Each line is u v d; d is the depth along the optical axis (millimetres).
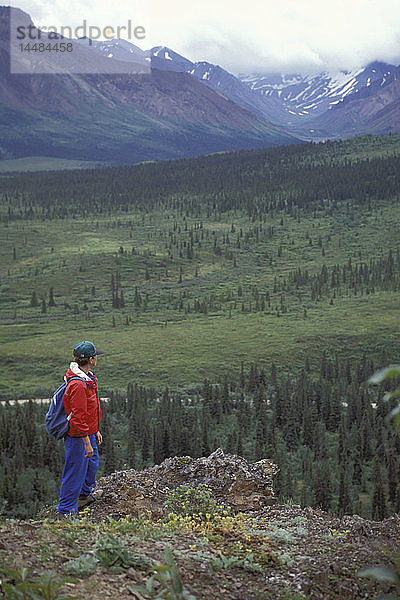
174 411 118250
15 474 83938
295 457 107750
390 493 89188
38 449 96625
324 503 83000
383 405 117438
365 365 177500
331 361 189875
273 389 158500
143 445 102312
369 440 106938
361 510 81938
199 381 171125
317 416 124562
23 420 108812
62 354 191625
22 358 188000
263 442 109562
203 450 102875
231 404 138250
